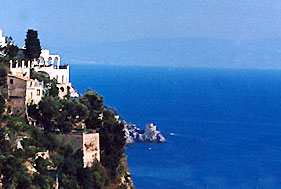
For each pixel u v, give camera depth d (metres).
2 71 186.62
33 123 182.62
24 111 183.38
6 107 181.50
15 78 185.25
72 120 187.38
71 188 167.12
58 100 193.12
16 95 184.62
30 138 172.12
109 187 181.62
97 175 176.38
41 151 169.25
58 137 178.50
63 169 170.38
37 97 188.75
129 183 198.50
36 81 189.88
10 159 153.88
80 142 178.12
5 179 151.88
